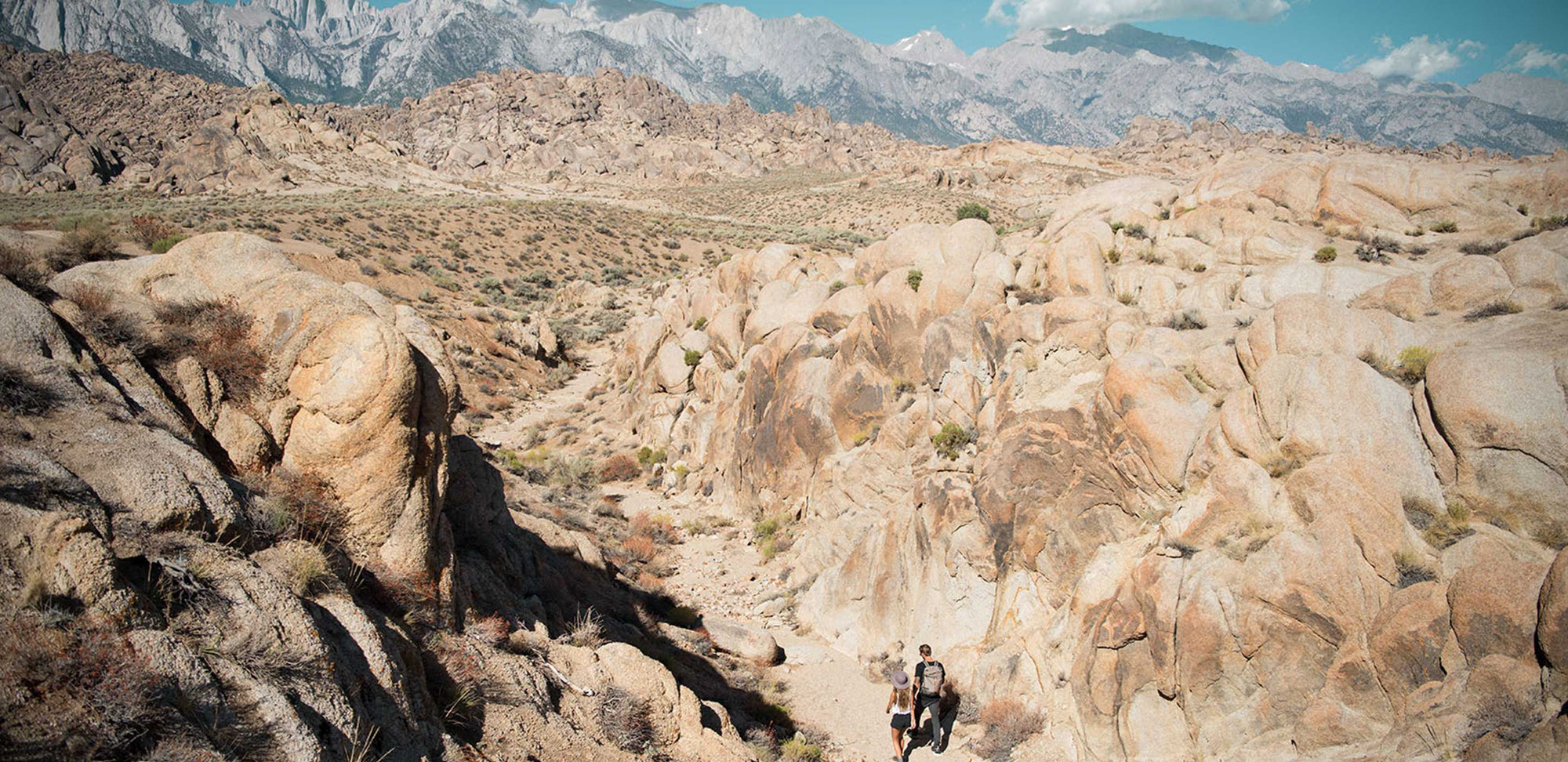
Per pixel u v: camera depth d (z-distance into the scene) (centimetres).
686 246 10044
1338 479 1188
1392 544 1131
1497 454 1095
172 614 630
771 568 2431
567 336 6312
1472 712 963
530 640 1170
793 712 1631
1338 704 1105
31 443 664
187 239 1059
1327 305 1387
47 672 503
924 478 1945
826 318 2752
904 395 2273
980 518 1733
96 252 1111
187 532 705
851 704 1680
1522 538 1047
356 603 853
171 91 19238
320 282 1013
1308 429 1269
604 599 1820
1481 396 1113
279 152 12900
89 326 862
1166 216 2348
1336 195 1981
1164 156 14875
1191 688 1241
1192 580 1268
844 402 2428
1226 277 1869
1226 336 1627
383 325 955
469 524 1435
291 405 955
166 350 913
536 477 3222
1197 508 1322
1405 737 1018
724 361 3431
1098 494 1561
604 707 1077
